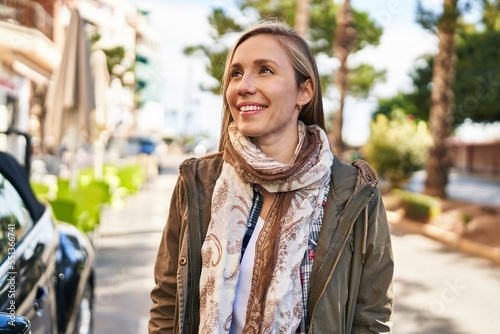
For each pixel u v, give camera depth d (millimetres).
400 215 15133
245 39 1929
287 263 1756
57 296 3352
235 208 1829
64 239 3846
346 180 1877
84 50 9281
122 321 5539
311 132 1943
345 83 19719
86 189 8109
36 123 26578
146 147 40375
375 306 1854
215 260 1778
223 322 1737
